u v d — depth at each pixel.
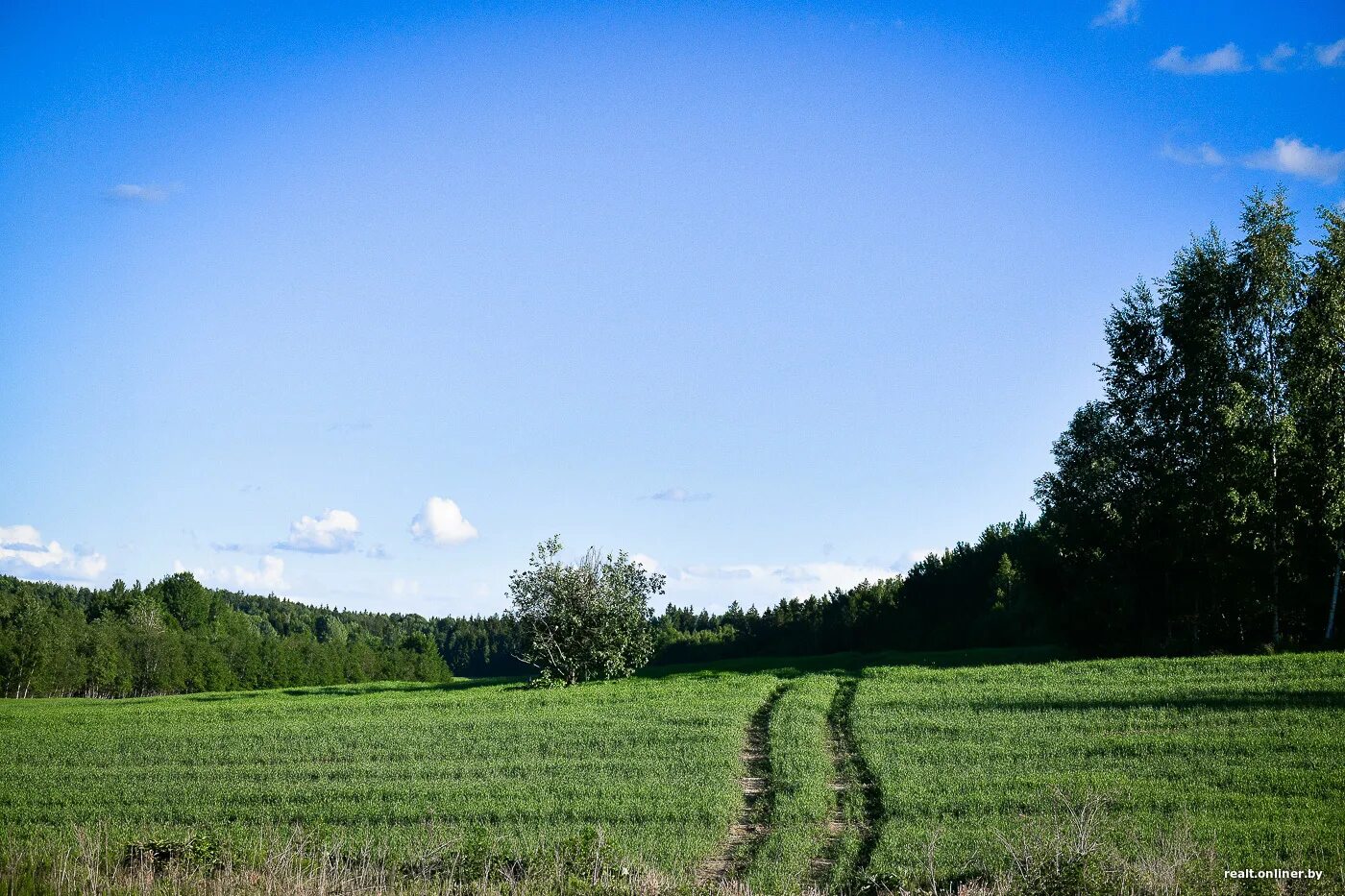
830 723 36.31
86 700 66.50
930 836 21.86
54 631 109.56
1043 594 56.78
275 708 47.81
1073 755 28.11
